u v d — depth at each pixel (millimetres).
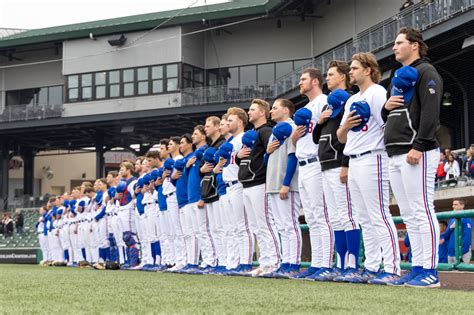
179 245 10852
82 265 14961
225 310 3941
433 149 5824
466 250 7609
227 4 34938
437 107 5723
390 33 21062
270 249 8273
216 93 32406
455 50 19547
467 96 21594
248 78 34812
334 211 7078
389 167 6066
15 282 7230
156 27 34750
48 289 5926
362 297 4820
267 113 8484
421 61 5918
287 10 32094
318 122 7039
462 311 3838
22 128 37781
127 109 35375
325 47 32188
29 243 30266
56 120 36594
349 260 6977
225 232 9250
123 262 13336
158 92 34688
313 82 7500
